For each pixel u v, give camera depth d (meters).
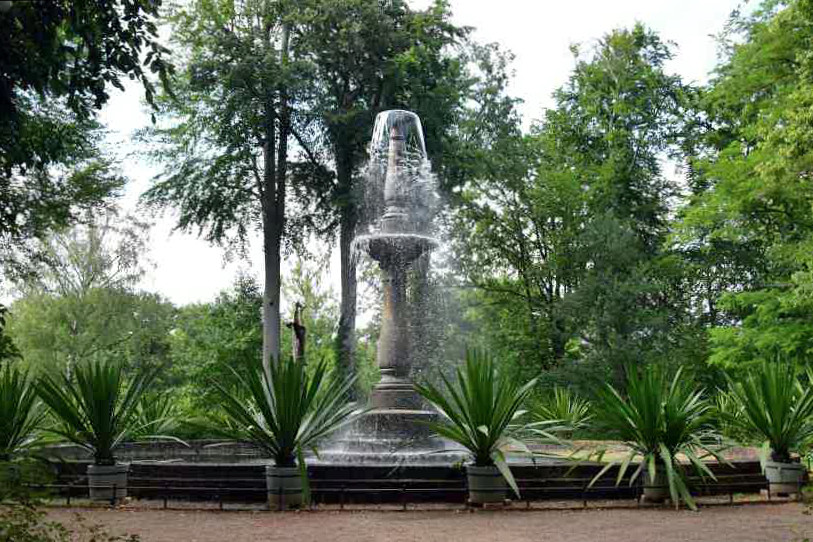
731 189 23.03
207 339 35.16
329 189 31.22
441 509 8.62
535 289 36.31
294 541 6.73
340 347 29.17
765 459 9.27
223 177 30.64
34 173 23.22
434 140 29.78
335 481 9.02
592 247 29.77
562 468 9.65
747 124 24.19
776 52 21.58
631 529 7.33
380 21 29.23
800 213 22.11
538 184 33.81
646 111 34.38
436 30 31.30
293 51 30.73
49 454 10.89
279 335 30.30
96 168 26.20
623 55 34.34
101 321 41.28
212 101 30.08
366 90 31.66
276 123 31.28
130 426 10.56
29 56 6.96
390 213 13.87
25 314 41.03
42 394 9.50
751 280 32.00
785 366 10.56
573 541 6.71
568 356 32.03
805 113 17.56
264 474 9.39
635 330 29.12
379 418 12.26
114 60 7.57
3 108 7.02
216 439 14.26
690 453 8.95
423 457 11.24
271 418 8.79
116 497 9.31
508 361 31.25
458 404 8.89
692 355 28.66
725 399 15.18
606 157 34.84
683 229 24.97
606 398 9.38
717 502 9.20
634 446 9.28
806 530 7.21
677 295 33.66
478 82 34.12
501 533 7.13
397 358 12.90
